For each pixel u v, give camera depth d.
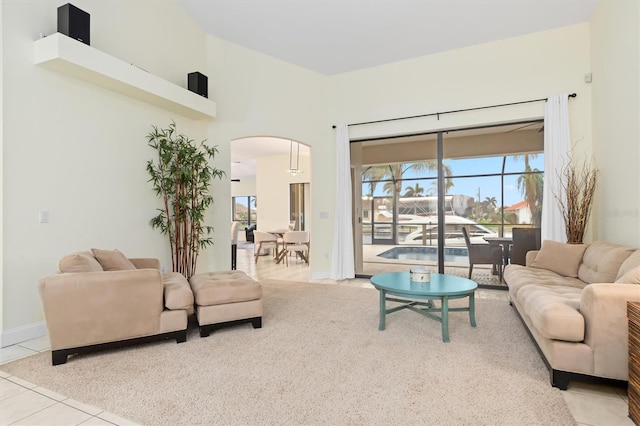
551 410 1.88
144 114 4.19
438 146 5.45
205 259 5.12
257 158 10.77
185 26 4.81
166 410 1.88
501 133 5.11
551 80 4.56
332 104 6.03
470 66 5.03
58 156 3.28
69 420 1.80
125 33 4.00
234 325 3.37
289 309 3.96
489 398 2.00
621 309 1.97
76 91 3.44
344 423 1.76
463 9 4.36
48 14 3.21
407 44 5.11
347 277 5.84
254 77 5.49
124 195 3.94
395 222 5.83
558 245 3.83
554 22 4.45
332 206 6.02
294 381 2.21
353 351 2.71
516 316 3.65
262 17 4.72
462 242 5.36
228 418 1.80
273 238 8.12
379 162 5.94
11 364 2.49
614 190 3.60
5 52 2.89
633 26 3.11
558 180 4.40
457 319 3.56
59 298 2.48
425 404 1.93
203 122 5.06
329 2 4.36
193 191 4.64
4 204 2.88
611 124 3.66
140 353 2.68
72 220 3.40
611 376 1.98
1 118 2.87
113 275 2.65
